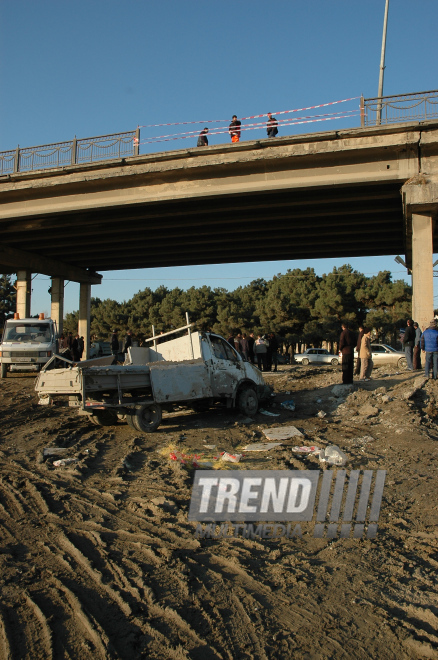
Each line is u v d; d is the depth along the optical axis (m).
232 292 61.62
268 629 3.12
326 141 19.27
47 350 21.39
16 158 23.95
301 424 10.40
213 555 4.21
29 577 3.80
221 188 21.03
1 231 26.67
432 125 18.03
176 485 6.21
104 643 2.95
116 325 56.47
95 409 9.53
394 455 7.71
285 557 4.18
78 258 35.00
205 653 2.87
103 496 5.86
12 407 13.60
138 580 3.72
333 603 3.44
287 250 30.97
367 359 14.86
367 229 25.38
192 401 10.94
